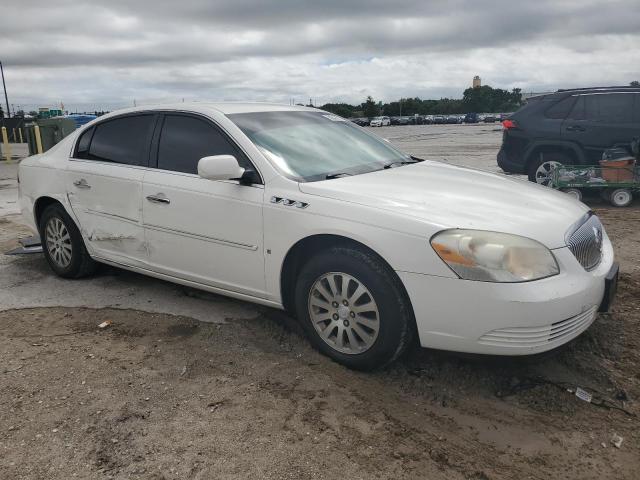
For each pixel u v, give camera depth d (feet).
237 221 11.98
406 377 10.78
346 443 8.77
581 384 10.45
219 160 11.34
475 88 360.28
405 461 8.37
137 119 14.73
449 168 14.10
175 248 13.38
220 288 12.86
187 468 8.23
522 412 9.66
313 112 15.34
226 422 9.33
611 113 28.86
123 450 8.66
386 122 243.40
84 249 16.24
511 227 9.75
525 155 30.89
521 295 9.20
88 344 12.35
